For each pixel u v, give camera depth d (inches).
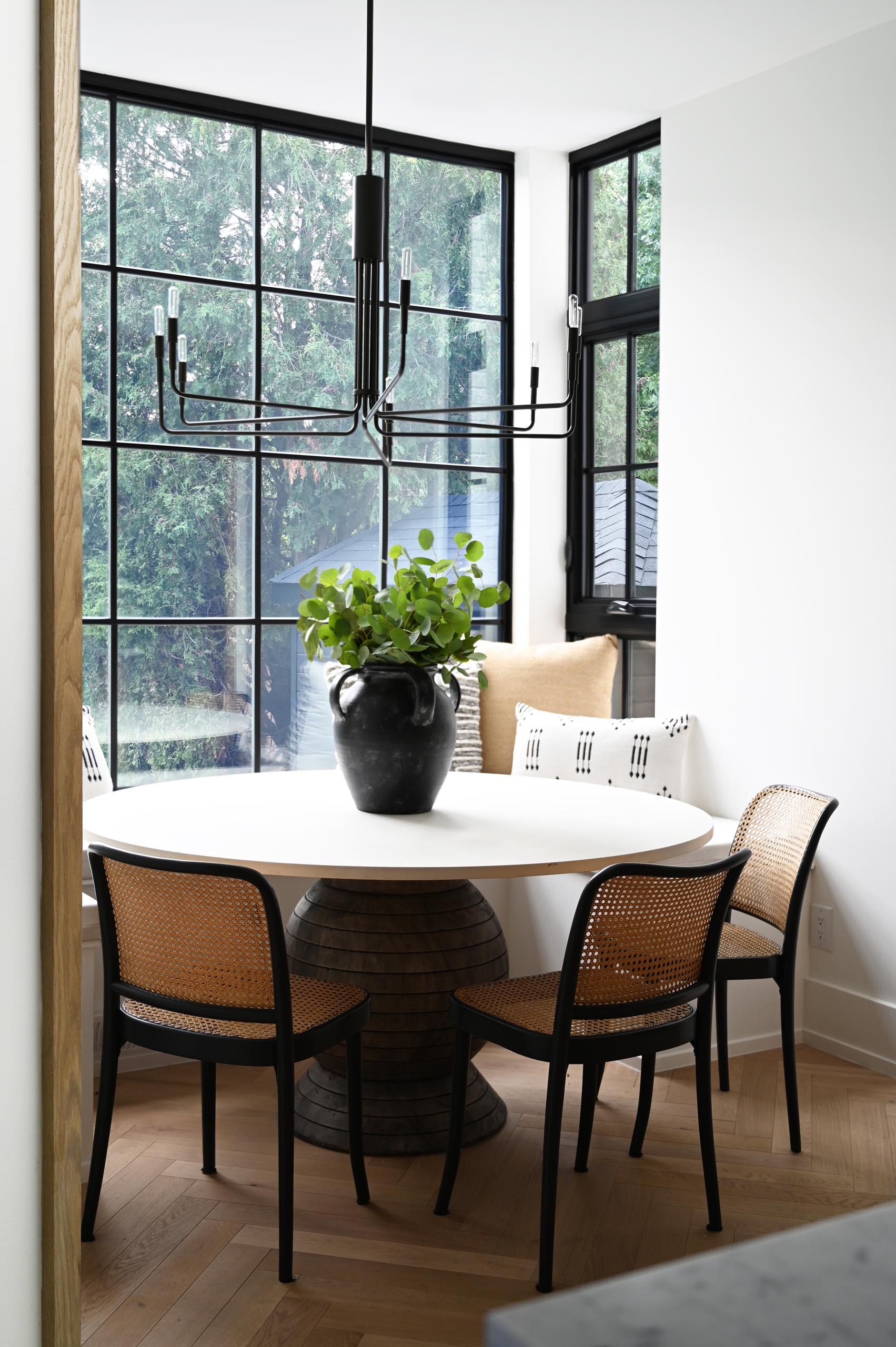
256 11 130.4
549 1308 13.9
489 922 115.7
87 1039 111.3
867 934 132.9
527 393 181.3
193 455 162.6
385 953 109.6
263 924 84.8
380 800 108.2
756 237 144.8
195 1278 86.8
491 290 183.5
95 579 157.1
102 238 154.6
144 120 155.7
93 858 89.4
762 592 144.7
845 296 133.6
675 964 89.9
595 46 138.0
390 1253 90.9
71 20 55.6
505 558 187.3
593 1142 112.1
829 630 136.3
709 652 152.3
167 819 105.0
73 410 57.1
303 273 168.6
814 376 137.5
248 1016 86.2
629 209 173.6
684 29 132.7
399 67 146.3
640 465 174.1
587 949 86.0
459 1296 85.0
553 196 180.5
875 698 131.2
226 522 165.3
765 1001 137.5
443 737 108.3
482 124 167.2
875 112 130.0
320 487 171.9
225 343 163.6
